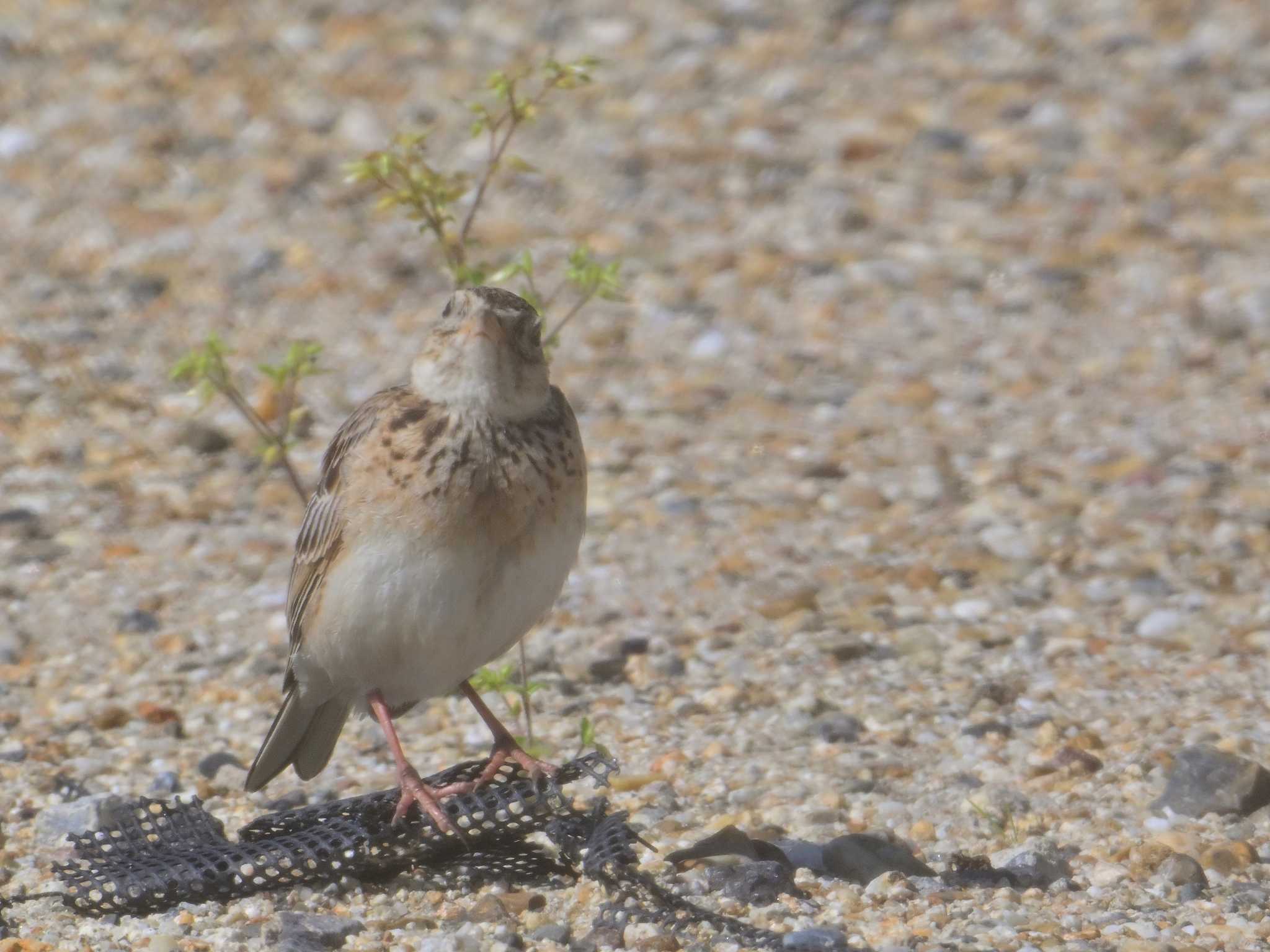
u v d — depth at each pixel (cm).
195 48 2386
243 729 1074
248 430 1566
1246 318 1772
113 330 1755
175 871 806
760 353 1733
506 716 1081
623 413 1616
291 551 1351
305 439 1546
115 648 1193
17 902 827
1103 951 731
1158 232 1967
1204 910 786
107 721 1072
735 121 2231
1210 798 902
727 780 965
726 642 1181
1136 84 2317
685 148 2162
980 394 1642
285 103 2248
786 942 739
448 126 2180
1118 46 2409
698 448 1541
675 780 969
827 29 2483
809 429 1579
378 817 841
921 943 746
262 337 1745
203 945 761
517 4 2533
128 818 862
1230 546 1321
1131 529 1359
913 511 1413
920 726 1043
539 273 1878
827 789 945
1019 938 751
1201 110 2253
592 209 2030
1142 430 1559
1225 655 1136
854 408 1623
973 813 909
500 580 809
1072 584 1271
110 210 2006
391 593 802
